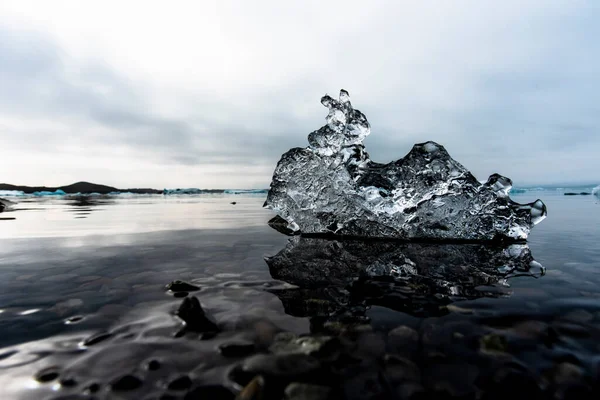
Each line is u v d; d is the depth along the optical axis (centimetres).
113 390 118
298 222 605
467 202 491
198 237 553
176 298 223
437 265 330
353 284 260
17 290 243
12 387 120
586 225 658
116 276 286
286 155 596
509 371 124
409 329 165
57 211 1236
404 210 504
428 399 110
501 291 232
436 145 504
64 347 150
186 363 135
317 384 118
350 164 554
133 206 1670
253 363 130
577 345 144
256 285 258
